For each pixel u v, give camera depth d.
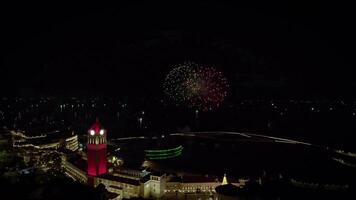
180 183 155.38
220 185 142.25
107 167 164.50
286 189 150.75
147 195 148.62
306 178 176.38
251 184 148.88
